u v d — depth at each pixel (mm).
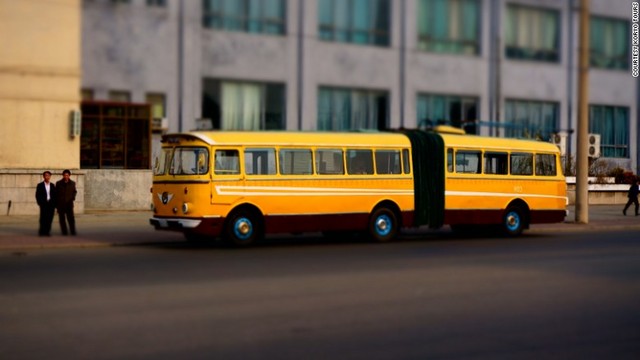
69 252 17938
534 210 24438
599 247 20438
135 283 12969
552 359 8008
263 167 19469
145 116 28625
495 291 12422
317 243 20984
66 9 24672
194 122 27078
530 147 24516
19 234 21188
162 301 11219
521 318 10188
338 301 11320
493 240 22703
